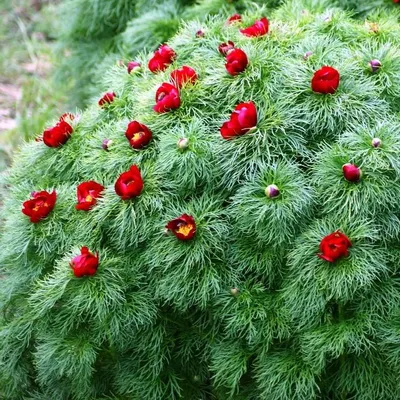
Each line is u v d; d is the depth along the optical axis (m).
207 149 1.83
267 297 1.82
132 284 1.84
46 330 1.90
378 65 1.91
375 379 1.80
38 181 2.08
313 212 1.80
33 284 1.93
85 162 1.99
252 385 1.88
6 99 3.46
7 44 4.04
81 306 1.81
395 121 1.85
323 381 1.83
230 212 1.81
